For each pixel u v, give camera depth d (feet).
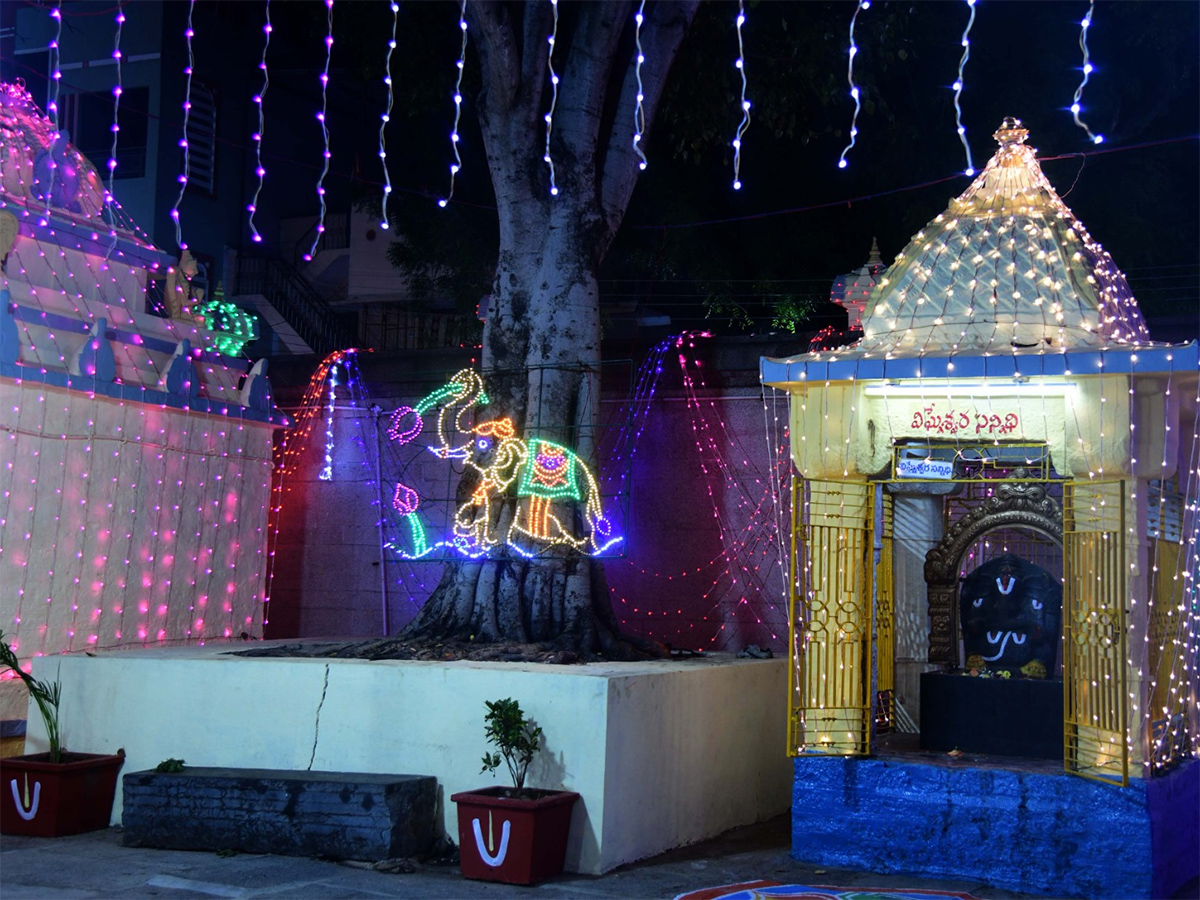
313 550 42.91
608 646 31.27
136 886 23.06
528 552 31.96
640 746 26.05
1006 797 24.22
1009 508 28.22
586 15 33.88
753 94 41.50
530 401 32.68
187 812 26.09
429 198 56.65
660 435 38.63
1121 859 23.20
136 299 36.63
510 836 23.67
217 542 36.73
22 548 30.96
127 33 76.07
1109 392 23.91
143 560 34.24
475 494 32.89
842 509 27.17
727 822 29.68
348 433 42.91
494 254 54.49
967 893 23.35
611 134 34.86
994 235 26.53
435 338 71.00
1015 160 28.04
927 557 29.07
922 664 31.14
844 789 25.54
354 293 77.46
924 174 49.39
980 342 25.08
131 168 75.31
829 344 36.45
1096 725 24.00
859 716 26.45
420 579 40.91
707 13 39.09
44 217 33.45
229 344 39.32
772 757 32.30
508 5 32.81
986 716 26.63
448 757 26.27
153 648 32.89
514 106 33.55
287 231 82.79
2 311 30.96
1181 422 27.99
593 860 24.53
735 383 37.83
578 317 33.12
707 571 37.47
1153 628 25.14
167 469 35.14
